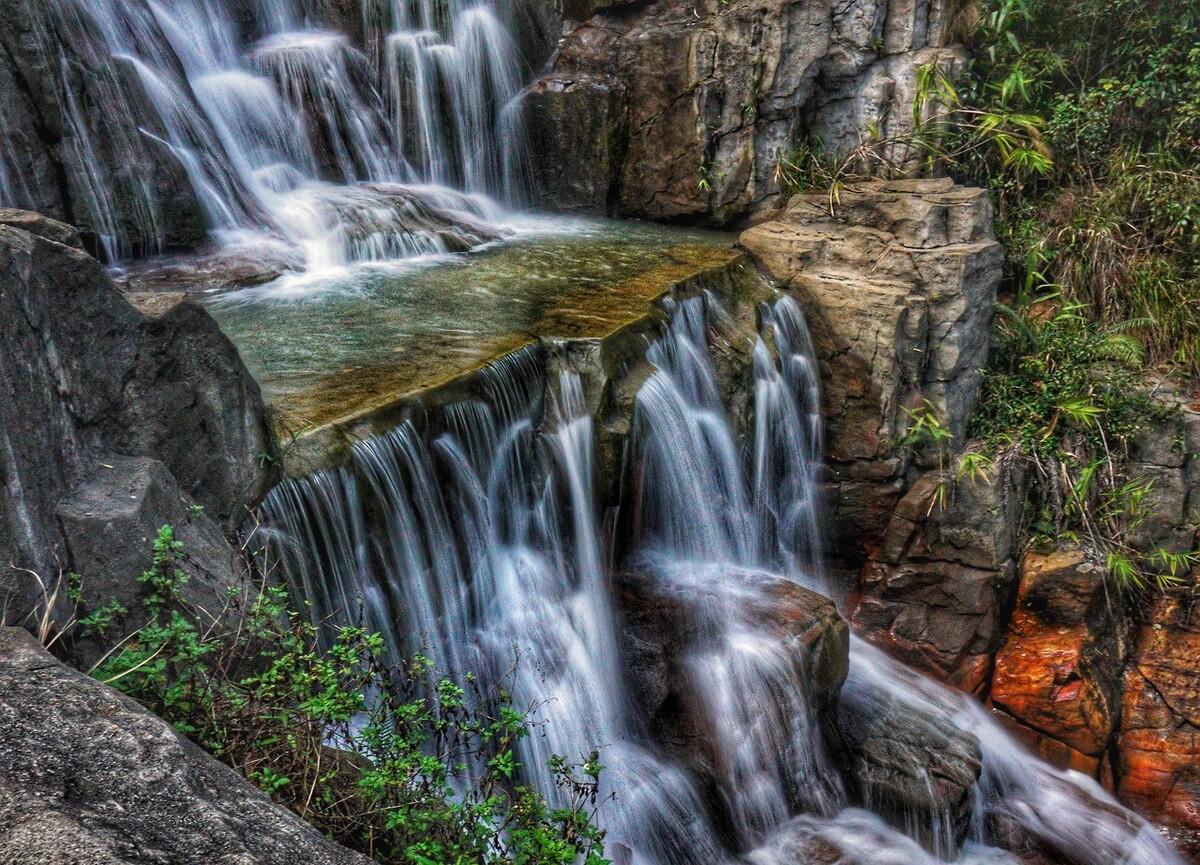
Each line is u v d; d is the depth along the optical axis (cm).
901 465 938
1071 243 1050
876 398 924
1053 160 1109
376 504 583
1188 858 774
